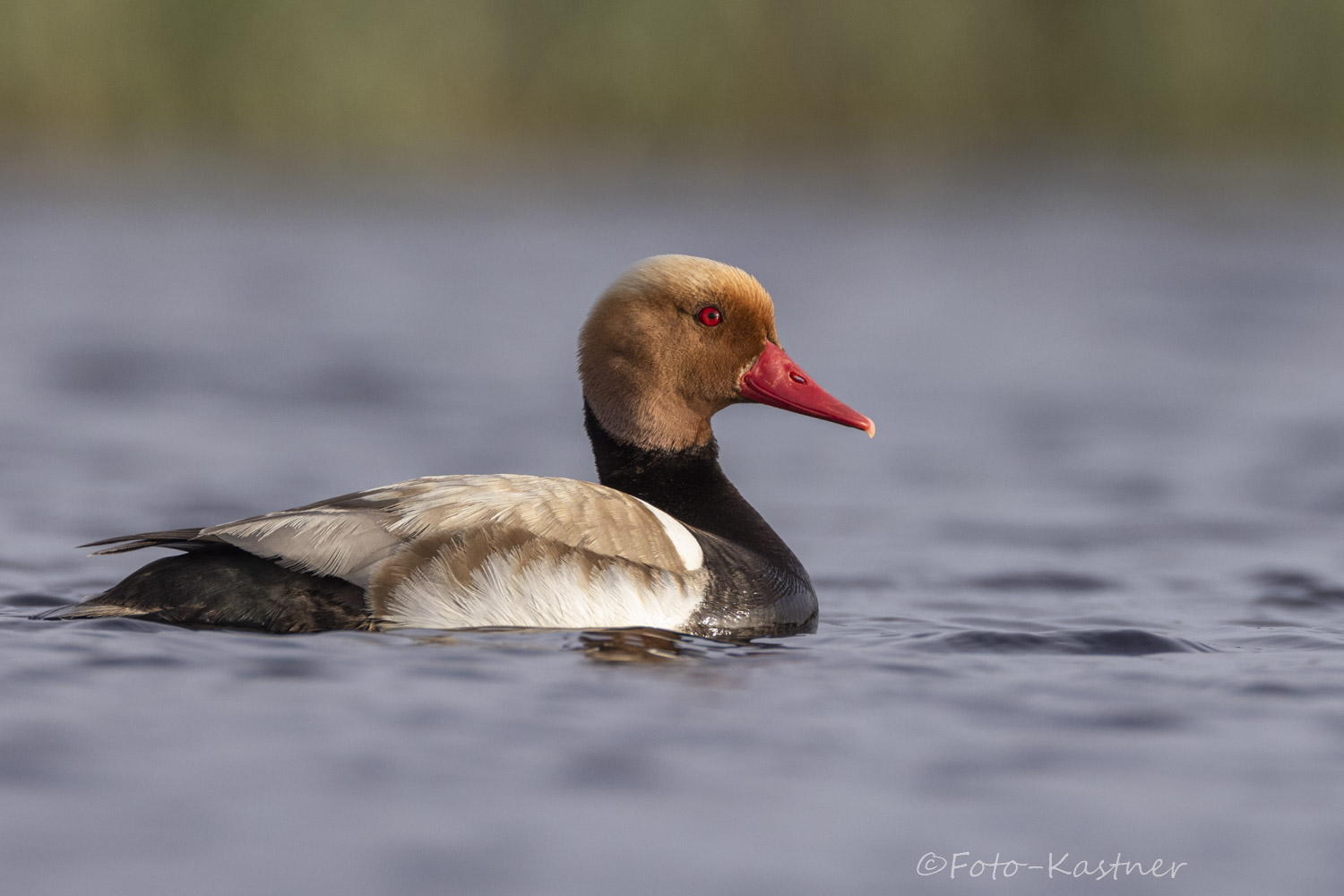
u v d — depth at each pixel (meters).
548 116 38.88
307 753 6.72
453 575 8.73
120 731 6.88
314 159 37.50
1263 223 33.72
